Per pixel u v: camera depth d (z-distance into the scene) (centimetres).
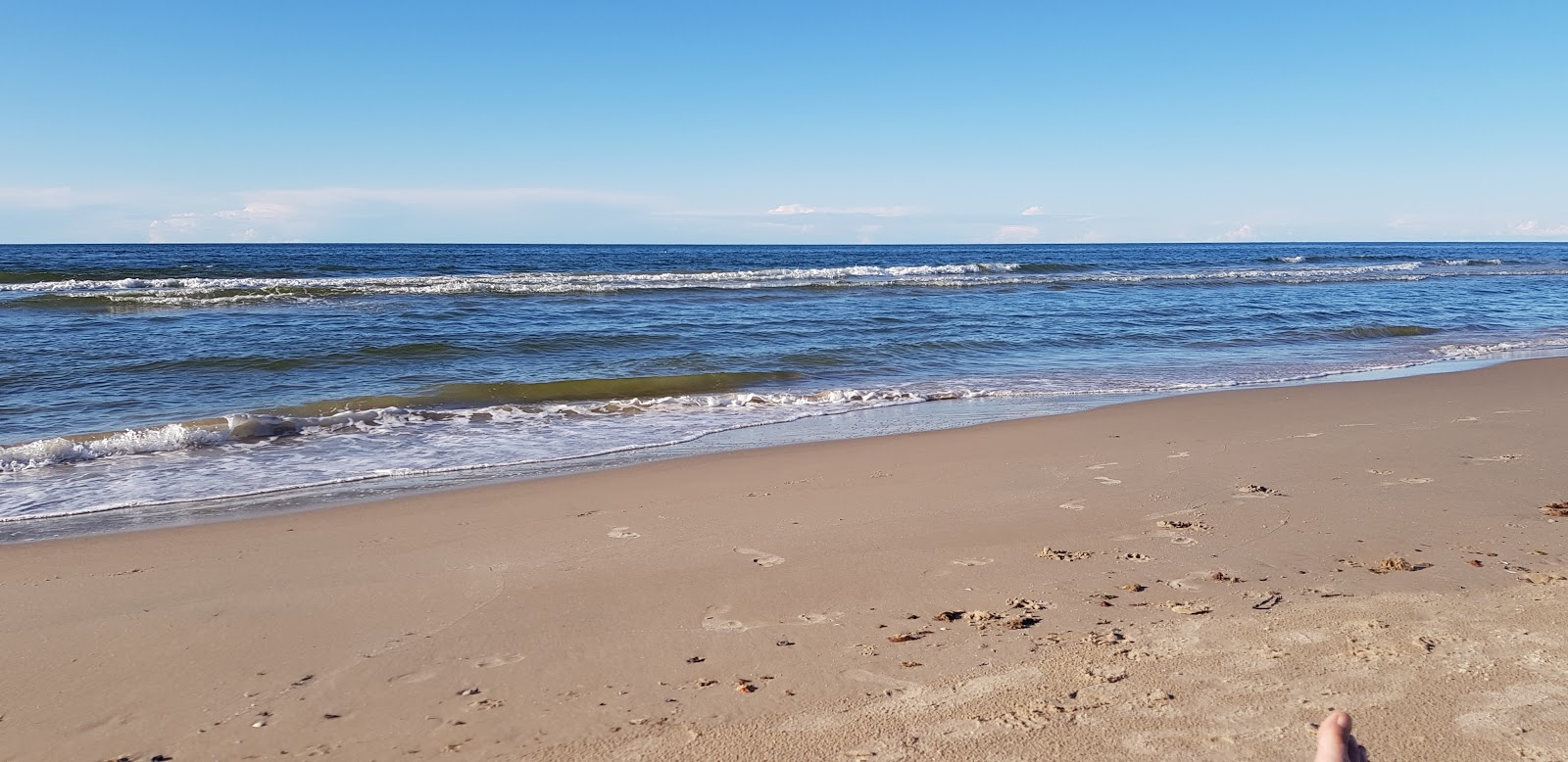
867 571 492
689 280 3344
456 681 364
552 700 345
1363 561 484
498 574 501
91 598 472
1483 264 6222
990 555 516
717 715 328
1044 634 394
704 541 562
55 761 309
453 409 1115
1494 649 356
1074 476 720
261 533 603
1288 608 412
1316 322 2255
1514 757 283
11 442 920
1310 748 290
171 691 361
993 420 1055
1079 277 3853
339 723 331
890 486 707
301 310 2191
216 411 1075
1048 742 300
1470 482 664
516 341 1677
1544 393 1165
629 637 406
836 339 1817
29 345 1533
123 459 860
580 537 578
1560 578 443
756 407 1159
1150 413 1041
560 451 902
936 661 369
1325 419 980
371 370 1388
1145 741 298
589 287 2880
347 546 568
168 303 2262
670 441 948
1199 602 426
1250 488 663
